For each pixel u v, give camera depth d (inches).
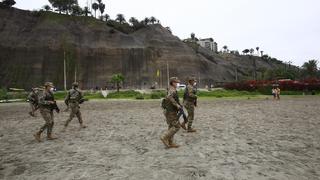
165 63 4894.2
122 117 699.4
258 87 2215.8
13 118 753.0
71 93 509.7
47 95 408.8
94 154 315.6
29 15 4995.1
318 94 2076.8
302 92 2111.2
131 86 4512.8
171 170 248.1
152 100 1659.7
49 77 4298.7
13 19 4790.8
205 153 305.3
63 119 676.7
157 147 340.8
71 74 4404.5
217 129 468.1
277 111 768.9
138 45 5039.4
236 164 262.8
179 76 4864.7
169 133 331.3
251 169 247.8
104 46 4763.8
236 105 1043.9
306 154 298.7
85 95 2249.0
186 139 385.1
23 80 4180.6
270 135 406.9
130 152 319.9
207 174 235.8
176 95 333.1
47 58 4394.7
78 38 4785.9
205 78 5064.0
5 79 4136.3
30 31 4694.9
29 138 433.7
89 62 4566.9
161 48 5078.7
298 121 553.3
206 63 5467.5
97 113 832.9
